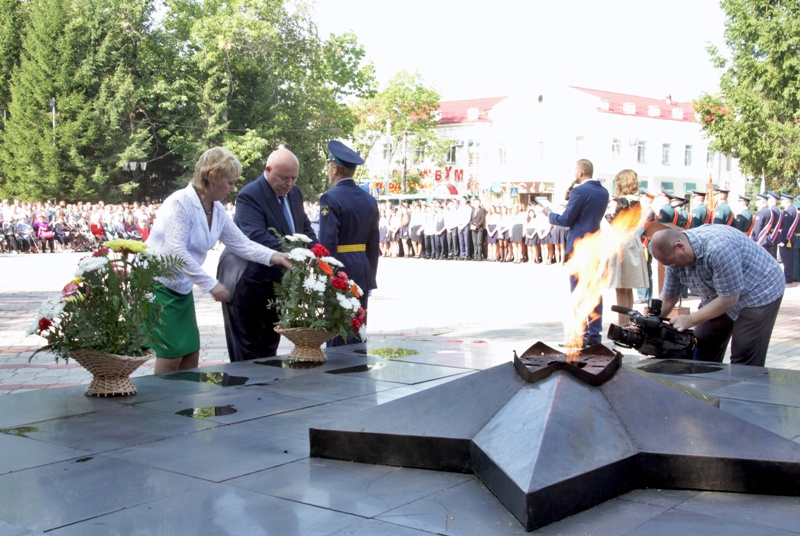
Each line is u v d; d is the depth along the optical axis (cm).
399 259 2820
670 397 307
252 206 584
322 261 521
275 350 606
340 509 261
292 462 312
